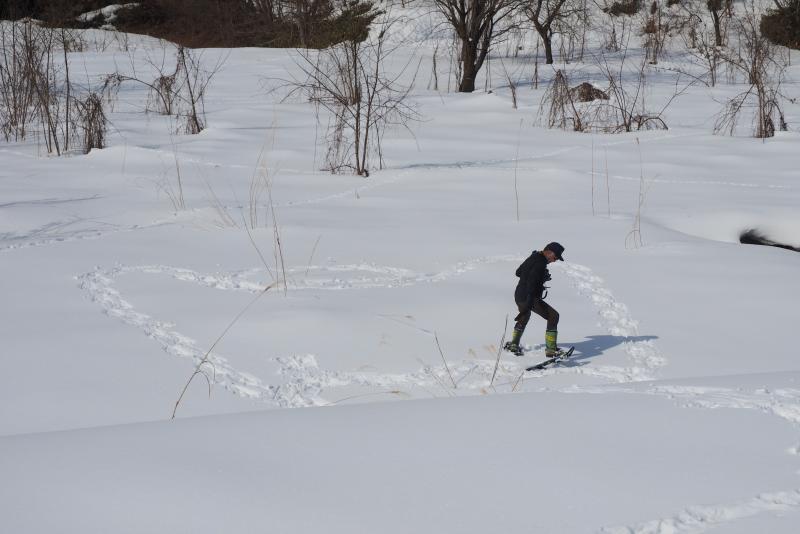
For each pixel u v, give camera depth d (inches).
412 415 202.5
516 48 1603.1
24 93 956.0
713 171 720.3
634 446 173.2
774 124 964.6
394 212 581.3
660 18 1627.7
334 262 460.4
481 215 569.6
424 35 1662.2
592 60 1512.1
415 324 362.6
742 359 326.3
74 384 294.2
